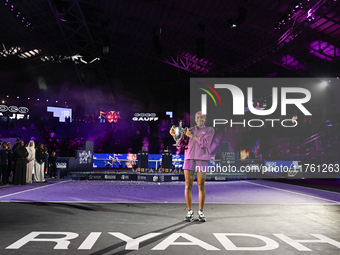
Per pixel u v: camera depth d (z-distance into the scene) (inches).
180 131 182.9
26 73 1489.9
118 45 1206.9
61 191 336.2
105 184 449.4
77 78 1601.9
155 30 965.8
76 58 1318.9
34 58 1314.0
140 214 193.9
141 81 1567.4
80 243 125.6
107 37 965.8
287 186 435.2
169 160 573.9
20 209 209.5
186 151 180.4
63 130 1363.2
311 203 249.8
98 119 1488.7
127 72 1491.1
